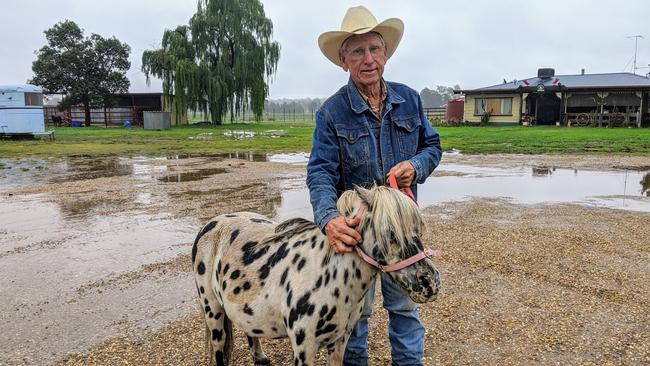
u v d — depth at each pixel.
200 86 47.59
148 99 55.50
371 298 3.54
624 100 40.03
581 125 39.69
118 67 56.09
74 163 19.81
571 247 7.30
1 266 6.76
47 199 11.80
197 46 47.88
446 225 8.69
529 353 4.27
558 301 5.35
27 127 32.28
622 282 5.88
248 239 3.44
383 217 2.62
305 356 2.99
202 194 12.23
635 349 4.31
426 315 5.03
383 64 3.32
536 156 20.48
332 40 3.33
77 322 5.01
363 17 3.22
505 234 8.05
